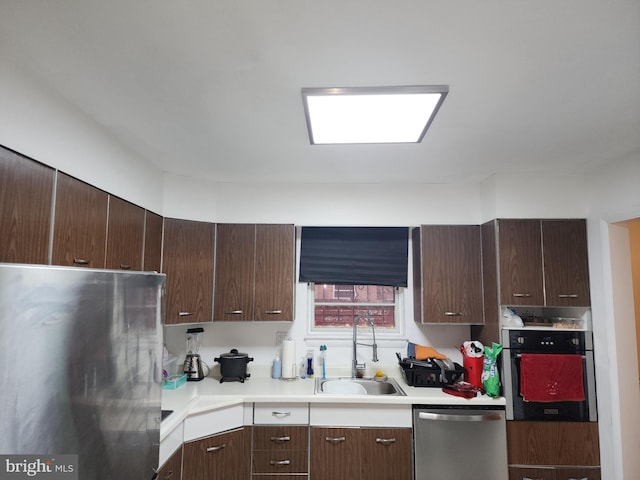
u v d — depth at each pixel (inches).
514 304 99.6
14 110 51.0
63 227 61.0
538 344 97.5
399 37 46.6
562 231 101.4
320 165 97.6
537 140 80.0
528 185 103.2
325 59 51.3
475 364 102.0
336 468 93.7
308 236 122.6
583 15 42.5
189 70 54.1
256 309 110.6
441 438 93.3
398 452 93.8
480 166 97.8
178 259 103.7
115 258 77.7
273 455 94.1
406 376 106.9
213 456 88.7
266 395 95.0
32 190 54.2
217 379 112.1
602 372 94.3
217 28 45.1
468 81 56.7
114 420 37.4
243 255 112.2
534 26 44.5
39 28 45.1
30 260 53.6
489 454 92.7
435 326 120.5
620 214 90.0
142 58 51.2
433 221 114.0
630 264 94.0
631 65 52.4
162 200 102.4
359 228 121.9
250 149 86.0
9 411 28.3
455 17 43.0
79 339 33.5
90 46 48.6
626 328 92.4
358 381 113.0
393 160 93.6
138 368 41.8
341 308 125.8
